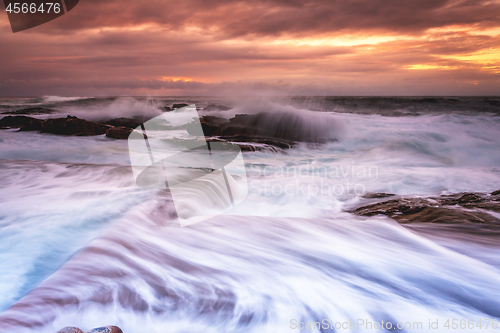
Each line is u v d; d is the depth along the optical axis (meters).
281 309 2.53
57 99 48.00
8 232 3.66
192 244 3.53
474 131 17.77
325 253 3.61
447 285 3.09
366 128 17.84
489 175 9.22
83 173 6.30
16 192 5.03
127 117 25.27
